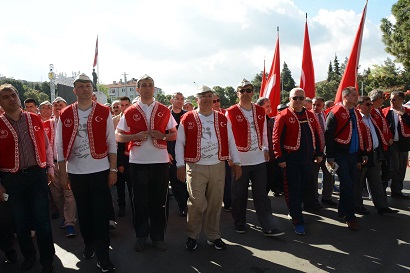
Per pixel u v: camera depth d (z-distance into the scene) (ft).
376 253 13.43
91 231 13.35
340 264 12.57
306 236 15.40
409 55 71.87
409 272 11.84
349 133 15.98
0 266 13.29
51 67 69.15
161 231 14.37
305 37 26.40
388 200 20.75
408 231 15.65
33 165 12.21
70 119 12.50
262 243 14.73
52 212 19.43
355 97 16.14
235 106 15.75
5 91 11.82
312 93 26.23
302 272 12.01
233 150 14.48
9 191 11.95
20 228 12.25
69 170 12.58
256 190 15.39
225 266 12.64
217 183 13.82
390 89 125.18
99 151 12.52
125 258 13.57
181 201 19.11
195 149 13.69
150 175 13.88
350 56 24.77
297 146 15.57
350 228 16.02
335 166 16.10
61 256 13.99
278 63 26.30
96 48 58.59
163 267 12.68
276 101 26.17
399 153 20.71
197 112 14.16
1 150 11.79
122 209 19.40
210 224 14.21
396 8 72.95
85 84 12.59
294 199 15.76
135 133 13.69
